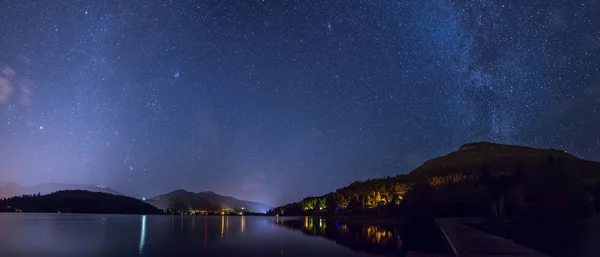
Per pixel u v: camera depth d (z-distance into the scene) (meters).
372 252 33.22
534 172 73.06
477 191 90.06
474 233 35.47
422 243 40.44
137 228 68.56
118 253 33.47
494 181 75.81
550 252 27.02
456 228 42.31
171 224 87.94
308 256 31.23
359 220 98.88
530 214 63.91
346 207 152.50
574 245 30.39
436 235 49.75
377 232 56.66
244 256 31.58
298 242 42.75
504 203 68.12
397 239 45.16
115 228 67.94
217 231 62.38
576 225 50.88
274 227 75.00
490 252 22.12
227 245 39.94
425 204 96.81
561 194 65.81
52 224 80.06
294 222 101.12
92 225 77.69
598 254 26.27
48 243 41.09
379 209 118.62
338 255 31.50
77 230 61.75
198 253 33.59
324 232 58.56
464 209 88.25
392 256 30.83
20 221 94.19
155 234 54.50
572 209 63.62
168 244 40.47
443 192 98.06
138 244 40.62
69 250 35.03
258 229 68.12
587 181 71.38
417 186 105.44
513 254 21.25
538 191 67.50
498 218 65.44
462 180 103.19
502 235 38.59
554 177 70.25
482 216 79.50
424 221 85.94
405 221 90.06
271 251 34.56
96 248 36.69
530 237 36.44
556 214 62.72
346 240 44.22
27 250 34.88
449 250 29.22
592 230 42.91
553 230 42.38
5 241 42.94
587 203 65.00
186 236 51.41
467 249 23.45
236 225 84.69
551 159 77.44
